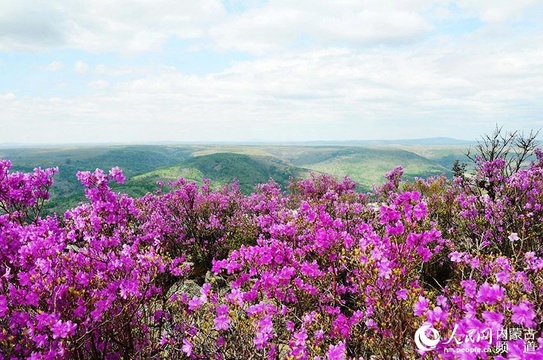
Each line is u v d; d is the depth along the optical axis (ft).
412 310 14.82
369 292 15.38
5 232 16.62
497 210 33.22
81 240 19.80
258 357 14.88
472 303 12.89
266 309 15.49
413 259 17.17
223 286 26.89
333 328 16.63
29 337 13.29
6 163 23.70
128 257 16.51
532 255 15.30
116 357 16.34
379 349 15.28
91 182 20.72
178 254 39.99
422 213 17.33
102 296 14.57
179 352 16.76
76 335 14.25
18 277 14.74
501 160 37.55
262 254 19.94
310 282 20.10
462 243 28.68
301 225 23.88
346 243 19.69
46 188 25.09
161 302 19.80
